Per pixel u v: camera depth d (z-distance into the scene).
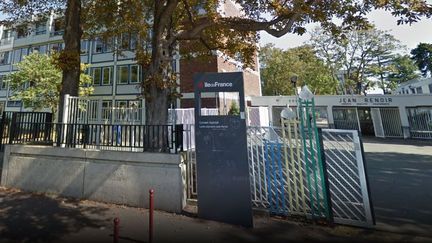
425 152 12.73
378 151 13.40
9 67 30.14
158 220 4.68
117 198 5.61
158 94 6.53
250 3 7.11
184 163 5.43
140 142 5.86
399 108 20.23
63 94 7.44
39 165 6.58
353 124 21.98
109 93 24.45
